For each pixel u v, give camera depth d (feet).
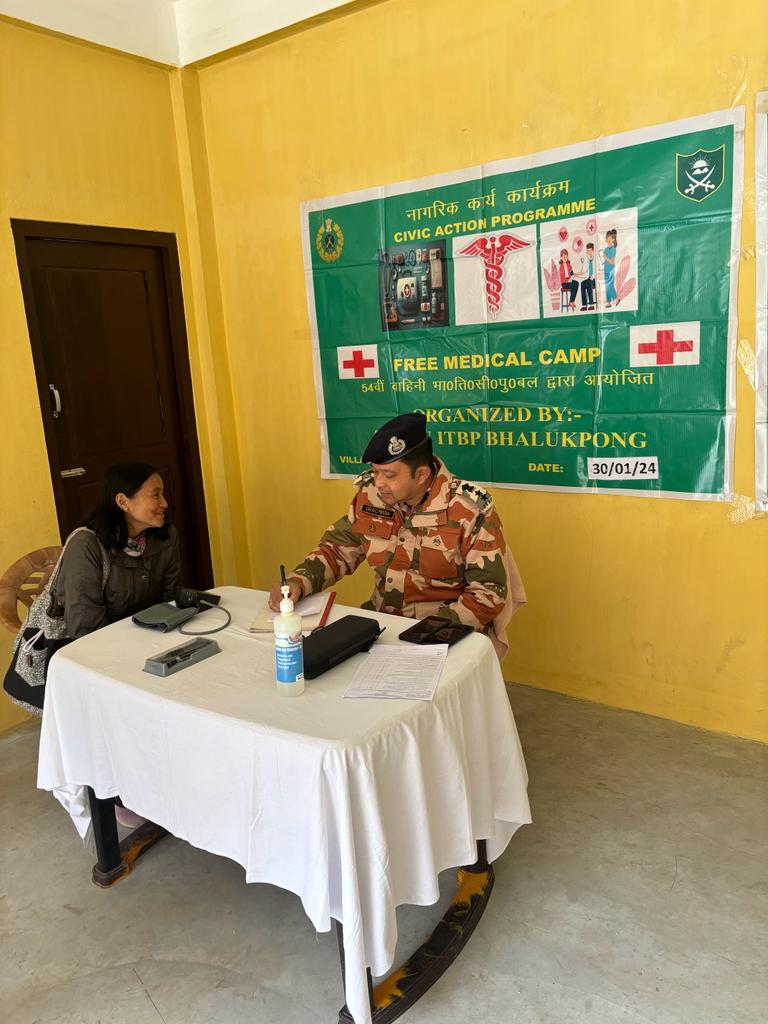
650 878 6.52
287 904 6.48
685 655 8.96
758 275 7.73
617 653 9.46
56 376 10.36
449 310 9.82
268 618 6.61
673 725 9.06
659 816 7.34
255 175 11.21
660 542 8.86
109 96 10.55
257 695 5.25
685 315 8.20
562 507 9.48
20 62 9.50
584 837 7.09
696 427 8.36
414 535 7.17
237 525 12.73
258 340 11.86
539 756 8.49
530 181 8.87
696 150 7.81
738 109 7.52
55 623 7.25
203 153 11.66
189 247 11.82
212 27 10.71
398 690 5.18
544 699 9.86
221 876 6.88
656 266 8.27
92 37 10.01
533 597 9.97
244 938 6.11
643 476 8.80
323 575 7.27
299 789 4.62
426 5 9.17
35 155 9.74
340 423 11.21
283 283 11.32
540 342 9.20
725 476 8.28
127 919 6.38
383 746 4.75
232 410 12.46
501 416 9.70
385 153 9.92
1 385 9.53
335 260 10.64
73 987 5.70
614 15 8.00
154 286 11.57
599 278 8.63
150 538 7.64
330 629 5.81
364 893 4.72
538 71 8.57
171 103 11.41
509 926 6.06
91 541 7.18
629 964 5.63
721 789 7.73
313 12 9.73
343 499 11.53
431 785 5.15
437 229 9.68
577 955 5.74
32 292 9.85
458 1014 5.28
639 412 8.68
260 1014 5.37
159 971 5.80
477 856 6.19
